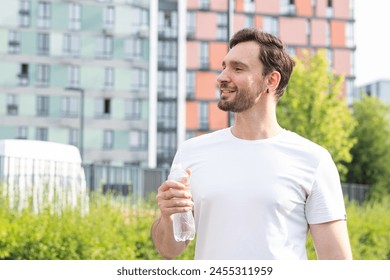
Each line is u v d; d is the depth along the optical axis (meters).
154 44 71.62
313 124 49.62
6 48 68.06
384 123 62.12
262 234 4.31
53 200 13.28
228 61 4.50
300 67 50.41
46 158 16.84
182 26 74.44
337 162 52.47
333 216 4.43
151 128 71.19
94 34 70.19
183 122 74.06
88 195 15.34
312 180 4.44
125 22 70.94
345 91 79.81
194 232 4.39
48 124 68.81
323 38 80.44
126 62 70.88
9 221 11.78
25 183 13.43
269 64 4.48
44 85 69.00
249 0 78.94
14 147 15.98
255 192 4.35
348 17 80.94
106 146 70.25
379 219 22.38
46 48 69.12
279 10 79.75
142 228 13.95
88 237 12.16
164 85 74.19
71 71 69.75
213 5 78.12
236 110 4.48
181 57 74.31
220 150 4.53
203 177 4.48
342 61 80.25
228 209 4.36
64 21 69.62
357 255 18.80
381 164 61.22
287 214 4.38
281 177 4.39
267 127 4.54
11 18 68.25
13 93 68.06
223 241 4.34
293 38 79.94
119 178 26.53
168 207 4.30
